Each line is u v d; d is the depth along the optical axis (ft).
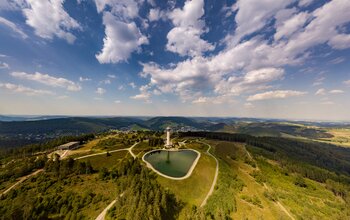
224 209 283.38
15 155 578.66
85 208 269.23
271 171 574.97
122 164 400.26
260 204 324.19
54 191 305.12
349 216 343.87
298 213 320.50
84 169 385.70
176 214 266.16
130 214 231.71
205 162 492.95
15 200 277.85
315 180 632.79
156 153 595.88
